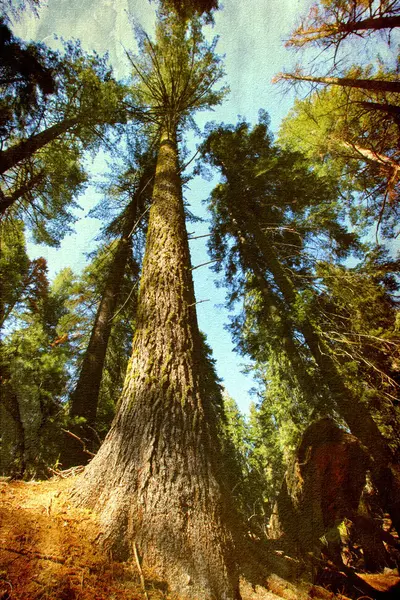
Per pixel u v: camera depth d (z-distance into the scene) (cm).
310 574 216
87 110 645
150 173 971
